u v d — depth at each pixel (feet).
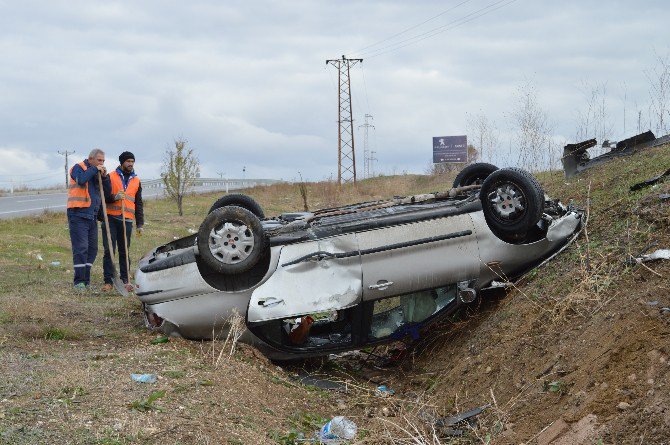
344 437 19.16
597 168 34.27
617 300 19.54
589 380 17.13
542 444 16.43
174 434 16.83
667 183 25.63
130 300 32.37
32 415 16.92
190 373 21.72
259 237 24.47
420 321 25.93
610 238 23.75
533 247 25.36
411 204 28.17
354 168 157.99
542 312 21.67
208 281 25.11
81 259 34.32
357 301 24.71
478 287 25.48
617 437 15.14
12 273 38.60
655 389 15.52
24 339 24.85
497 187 25.08
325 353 25.85
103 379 20.26
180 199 83.82
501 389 20.18
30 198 126.00
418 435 18.56
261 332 25.48
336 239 24.86
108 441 15.87
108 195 34.45
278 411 20.70
